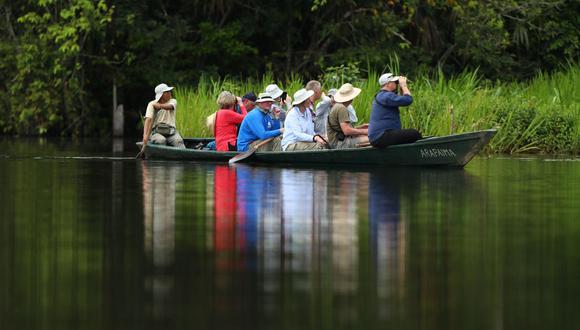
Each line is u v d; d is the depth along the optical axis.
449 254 20.61
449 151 45.56
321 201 29.94
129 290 17.16
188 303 16.25
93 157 54.47
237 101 52.66
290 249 21.08
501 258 20.17
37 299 16.52
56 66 82.38
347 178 38.91
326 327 14.81
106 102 90.50
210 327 14.79
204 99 65.31
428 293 17.02
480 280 18.05
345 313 15.63
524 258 20.19
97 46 87.50
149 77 86.00
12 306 16.06
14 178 39.06
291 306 16.08
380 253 20.67
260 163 48.22
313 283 17.72
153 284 17.61
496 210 28.11
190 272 18.61
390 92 46.34
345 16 85.56
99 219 25.72
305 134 47.75
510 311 15.85
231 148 51.09
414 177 39.69
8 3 86.44
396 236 22.98
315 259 19.94
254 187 34.78
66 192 33.03
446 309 15.94
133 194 32.28
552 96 70.94
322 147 47.75
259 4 88.31
